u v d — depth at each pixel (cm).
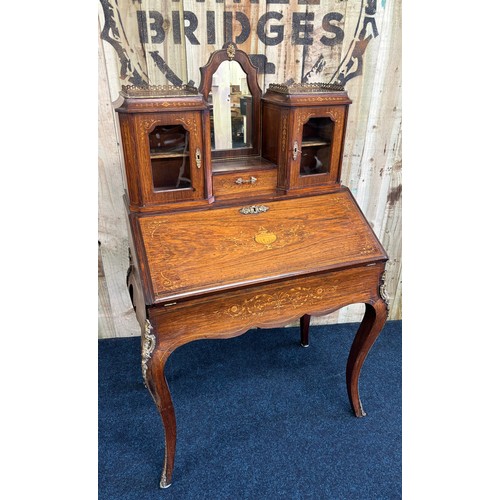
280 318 128
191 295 110
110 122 165
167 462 135
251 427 162
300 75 171
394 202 205
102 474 143
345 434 160
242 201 135
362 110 181
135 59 156
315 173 147
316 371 194
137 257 116
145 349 113
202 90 136
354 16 163
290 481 141
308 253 127
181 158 128
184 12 152
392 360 202
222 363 199
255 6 155
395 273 225
